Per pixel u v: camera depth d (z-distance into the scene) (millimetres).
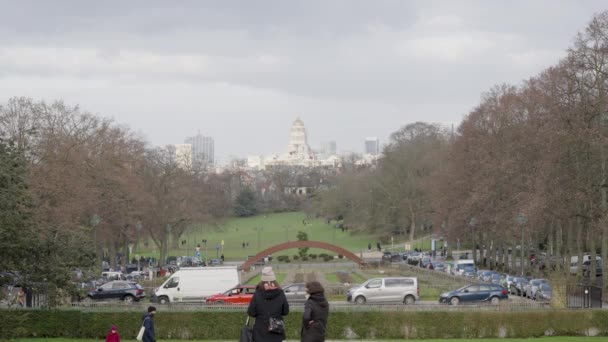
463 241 174750
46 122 116875
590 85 92562
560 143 92625
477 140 129375
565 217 95312
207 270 86750
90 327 57344
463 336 57531
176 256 193875
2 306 65438
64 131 119750
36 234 52000
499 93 134750
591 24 92438
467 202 126188
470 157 132875
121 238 147750
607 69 92625
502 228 115938
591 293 66750
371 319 57469
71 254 54906
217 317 57656
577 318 58594
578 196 91750
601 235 98062
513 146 113500
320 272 151500
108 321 57469
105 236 125812
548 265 113438
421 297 92938
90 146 121562
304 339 26734
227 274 86750
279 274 144750
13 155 52000
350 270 156625
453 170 140250
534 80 118812
